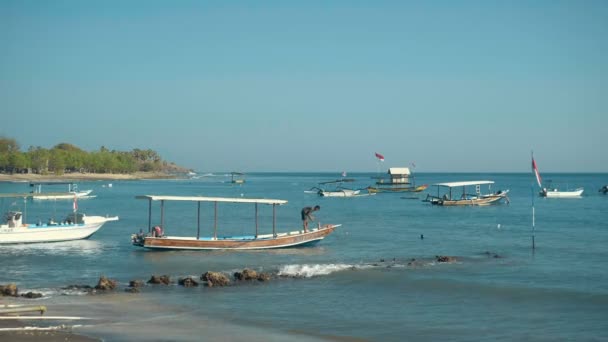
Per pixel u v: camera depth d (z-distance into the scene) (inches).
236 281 1482.5
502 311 1222.3
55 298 1282.0
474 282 1487.5
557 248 2171.5
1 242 2191.2
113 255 1963.6
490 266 1742.1
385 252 2075.5
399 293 1378.0
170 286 1421.0
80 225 2357.3
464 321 1145.4
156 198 2043.6
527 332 1074.1
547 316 1182.3
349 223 3245.6
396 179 7185.0
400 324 1121.4
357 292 1381.6
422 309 1234.0
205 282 1444.4
